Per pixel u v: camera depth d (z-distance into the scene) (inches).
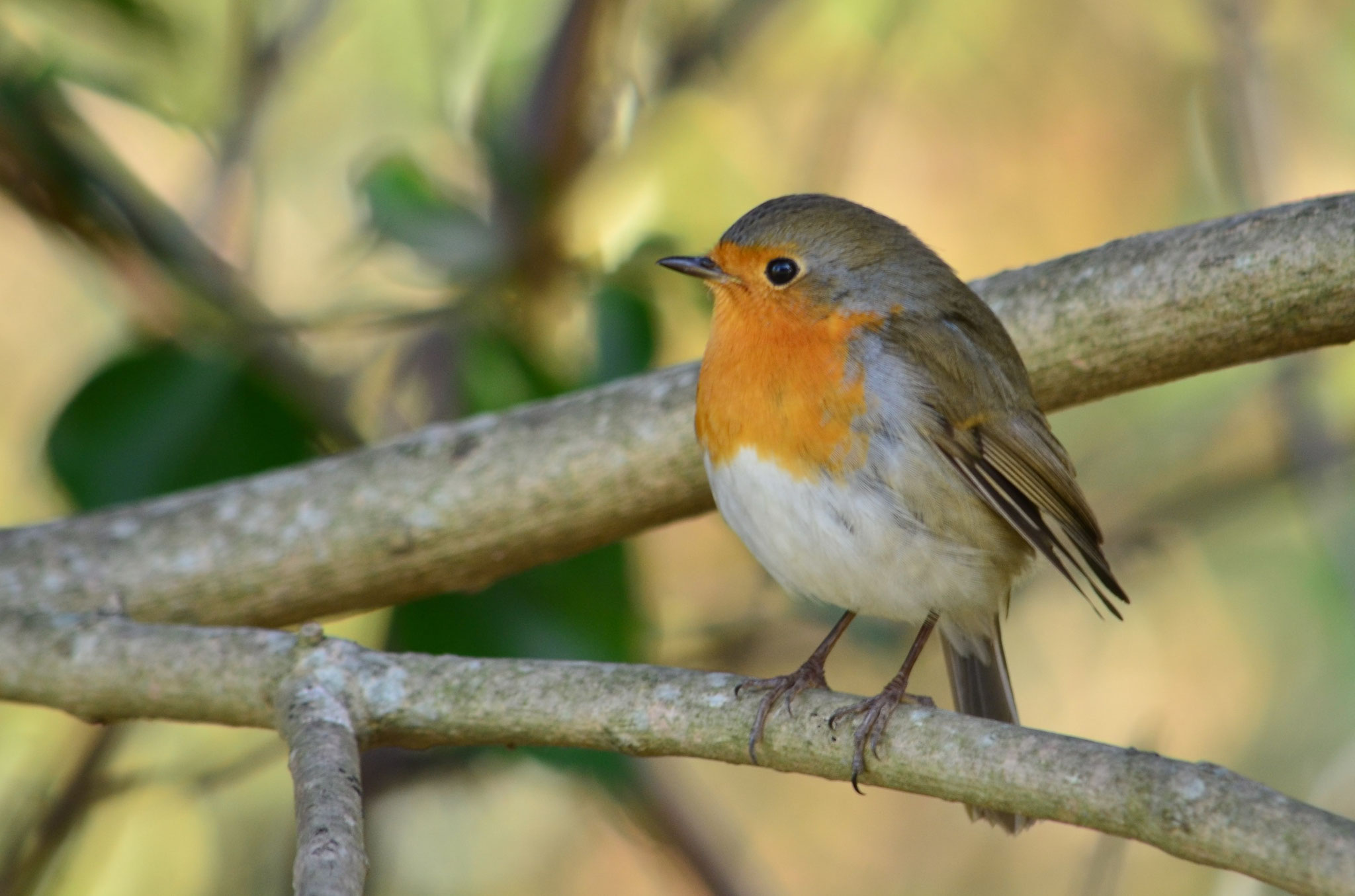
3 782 470.9
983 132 584.4
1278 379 499.5
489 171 389.4
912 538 304.8
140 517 352.2
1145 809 225.5
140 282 380.5
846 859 562.6
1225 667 567.5
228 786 470.6
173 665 296.8
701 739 268.4
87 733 451.5
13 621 313.1
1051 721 572.4
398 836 493.4
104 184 374.6
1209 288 309.6
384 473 349.7
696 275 322.0
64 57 382.9
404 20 514.9
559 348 402.6
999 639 340.8
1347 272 296.2
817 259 315.6
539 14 425.7
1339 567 475.5
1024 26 575.8
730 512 314.2
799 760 263.3
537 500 345.1
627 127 426.0
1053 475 324.2
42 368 535.5
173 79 426.0
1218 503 546.6
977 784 244.1
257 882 476.1
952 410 309.3
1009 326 331.6
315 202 511.2
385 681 280.1
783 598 491.5
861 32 537.6
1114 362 325.1
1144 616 574.9
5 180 371.9
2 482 520.7
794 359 306.8
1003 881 552.4
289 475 354.3
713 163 478.3
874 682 545.6
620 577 368.5
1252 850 216.5
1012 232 589.3
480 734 276.4
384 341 458.3
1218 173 519.8
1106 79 580.1
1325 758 518.0
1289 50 572.7
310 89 515.8
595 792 432.1
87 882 468.4
